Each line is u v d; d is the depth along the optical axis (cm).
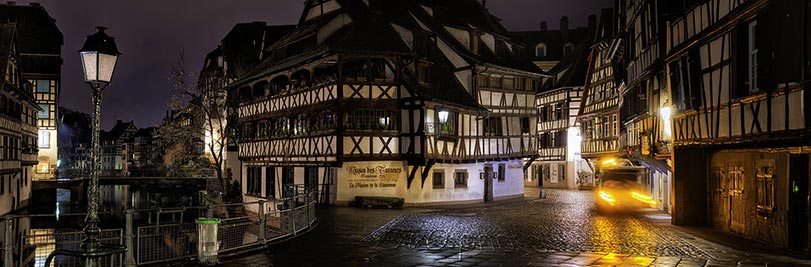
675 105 1764
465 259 1245
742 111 1290
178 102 4216
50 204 4650
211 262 1201
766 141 1183
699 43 1544
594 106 3709
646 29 2117
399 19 3044
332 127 2659
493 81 3281
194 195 5075
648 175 2694
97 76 911
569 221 2020
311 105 2788
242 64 4609
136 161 10944
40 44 5372
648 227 1775
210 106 4431
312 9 3253
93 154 907
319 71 2950
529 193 3906
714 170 1717
